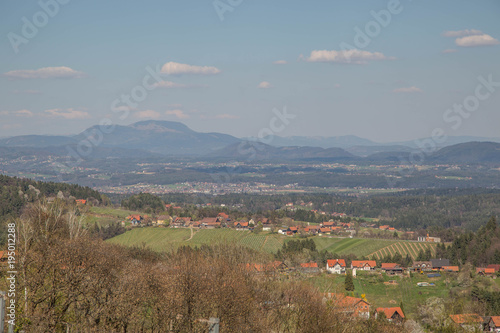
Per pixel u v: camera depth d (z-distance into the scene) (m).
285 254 131.75
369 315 81.62
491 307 112.12
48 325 42.84
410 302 117.94
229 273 55.72
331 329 56.56
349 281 117.81
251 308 51.69
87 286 47.81
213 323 31.30
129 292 48.72
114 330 45.56
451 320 98.25
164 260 90.12
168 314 45.66
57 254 50.94
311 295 60.09
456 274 141.62
